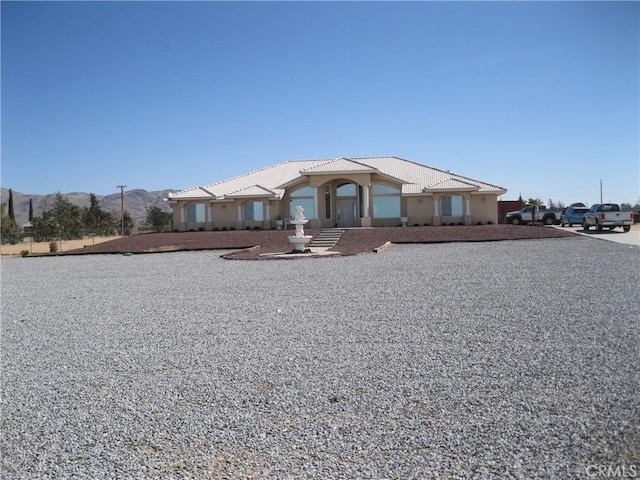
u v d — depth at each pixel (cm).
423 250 2544
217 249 3061
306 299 1191
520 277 1438
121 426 507
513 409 505
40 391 621
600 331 793
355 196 4138
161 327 947
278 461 425
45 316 1123
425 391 563
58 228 5941
